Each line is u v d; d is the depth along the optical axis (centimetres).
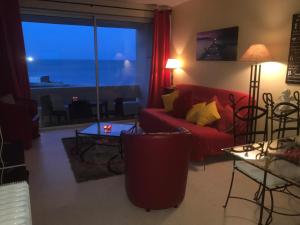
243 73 356
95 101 543
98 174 289
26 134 364
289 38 285
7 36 393
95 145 386
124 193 249
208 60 427
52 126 493
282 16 291
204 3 425
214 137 307
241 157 192
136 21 523
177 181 211
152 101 555
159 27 527
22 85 421
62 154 352
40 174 289
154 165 199
